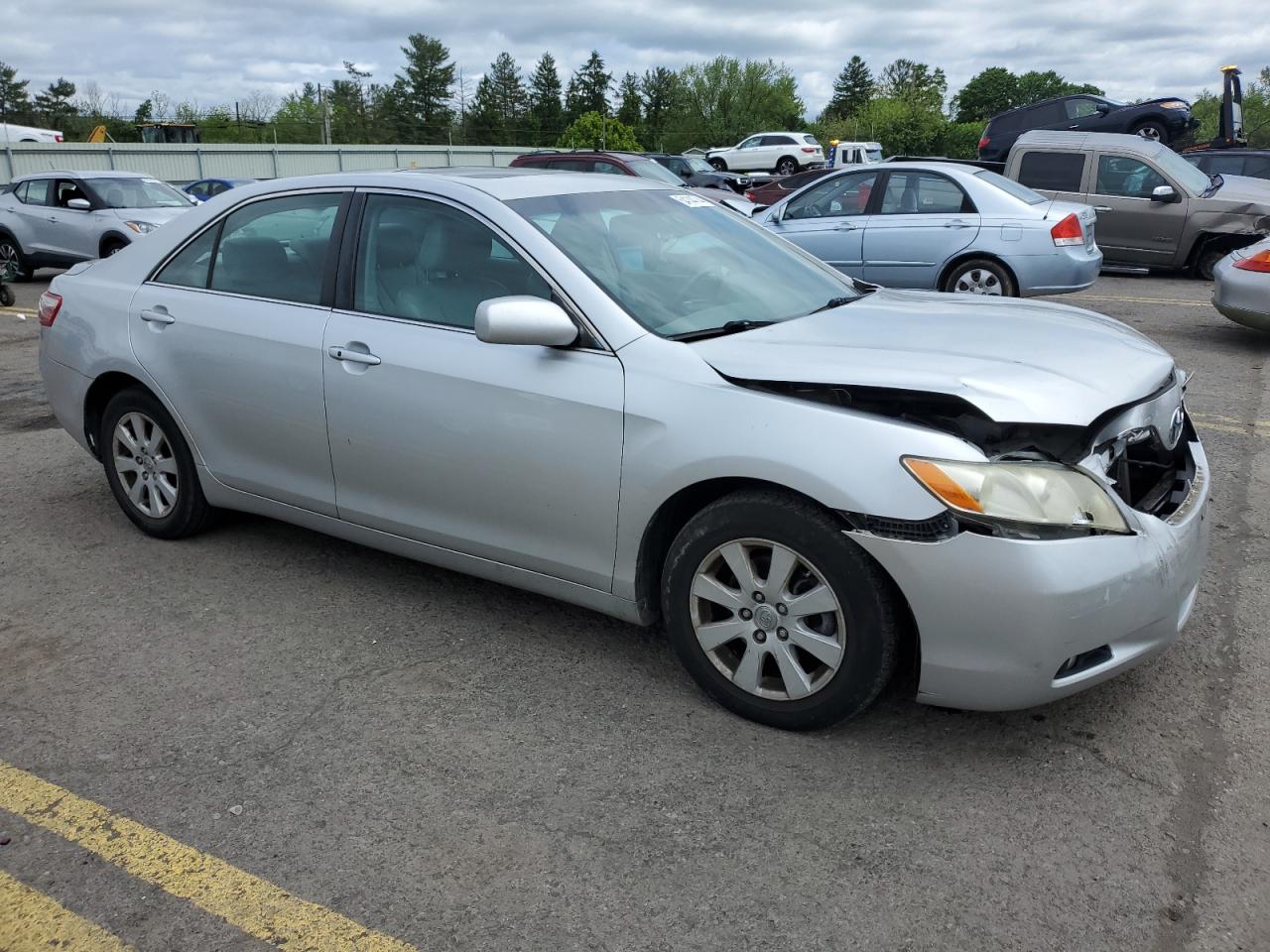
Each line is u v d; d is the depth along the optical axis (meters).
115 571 4.34
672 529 3.21
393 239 3.69
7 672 3.50
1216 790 2.75
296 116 95.19
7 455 6.07
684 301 3.39
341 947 2.26
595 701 3.26
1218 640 3.57
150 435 4.54
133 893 2.44
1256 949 2.20
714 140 98.38
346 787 2.83
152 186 16.09
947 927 2.29
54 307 4.72
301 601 4.03
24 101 110.00
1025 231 9.44
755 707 3.05
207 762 2.96
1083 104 20.92
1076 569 2.60
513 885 2.45
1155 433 3.07
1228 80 20.91
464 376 3.37
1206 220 12.95
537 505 3.31
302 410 3.84
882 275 10.16
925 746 2.97
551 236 3.39
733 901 2.38
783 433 2.81
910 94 98.56
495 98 114.00
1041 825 2.62
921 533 2.64
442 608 3.96
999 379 2.77
